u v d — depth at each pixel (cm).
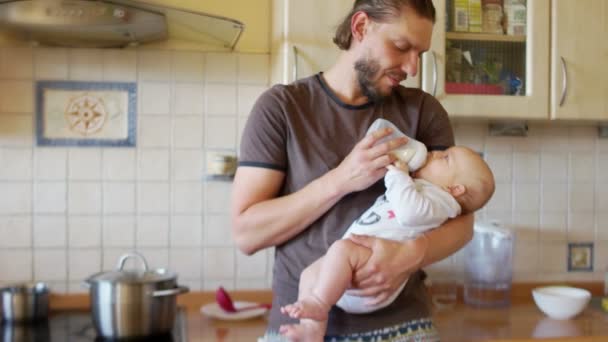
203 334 212
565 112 231
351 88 151
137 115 240
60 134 237
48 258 237
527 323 226
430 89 222
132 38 224
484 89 230
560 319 231
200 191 244
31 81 235
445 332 214
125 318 202
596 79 232
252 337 209
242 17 244
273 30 239
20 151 235
